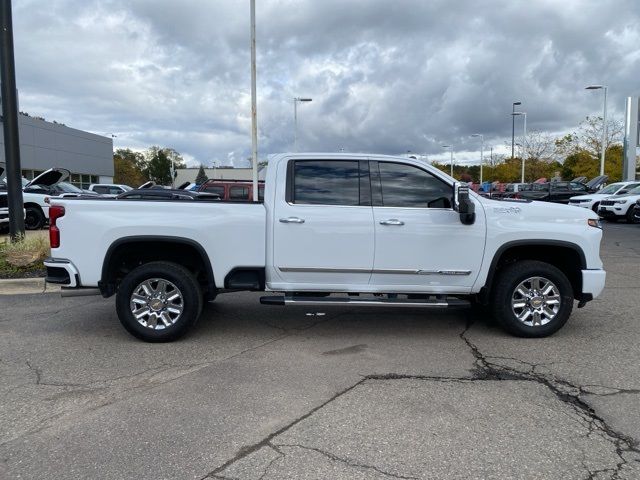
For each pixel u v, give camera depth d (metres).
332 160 5.52
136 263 5.79
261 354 5.11
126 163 85.44
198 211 5.40
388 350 5.23
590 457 3.19
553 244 5.46
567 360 4.91
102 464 3.11
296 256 5.43
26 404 3.94
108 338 5.63
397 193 5.50
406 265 5.43
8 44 9.61
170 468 3.07
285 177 5.49
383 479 2.96
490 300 5.69
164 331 5.40
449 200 5.47
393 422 3.64
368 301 5.43
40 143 39.09
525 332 5.55
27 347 5.31
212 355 5.07
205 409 3.85
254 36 15.05
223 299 7.62
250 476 2.99
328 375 4.54
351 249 5.41
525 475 3.00
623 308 6.97
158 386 4.29
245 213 5.43
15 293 7.99
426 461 3.14
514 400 4.01
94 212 5.35
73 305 7.20
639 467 3.08
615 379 4.43
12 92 9.66
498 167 60.28
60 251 5.38
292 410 3.83
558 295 5.54
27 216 17.05
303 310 6.96
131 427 3.57
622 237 15.88
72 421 3.66
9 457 3.19
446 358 4.98
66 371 4.63
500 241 5.44
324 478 2.96
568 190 28.69
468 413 3.78
